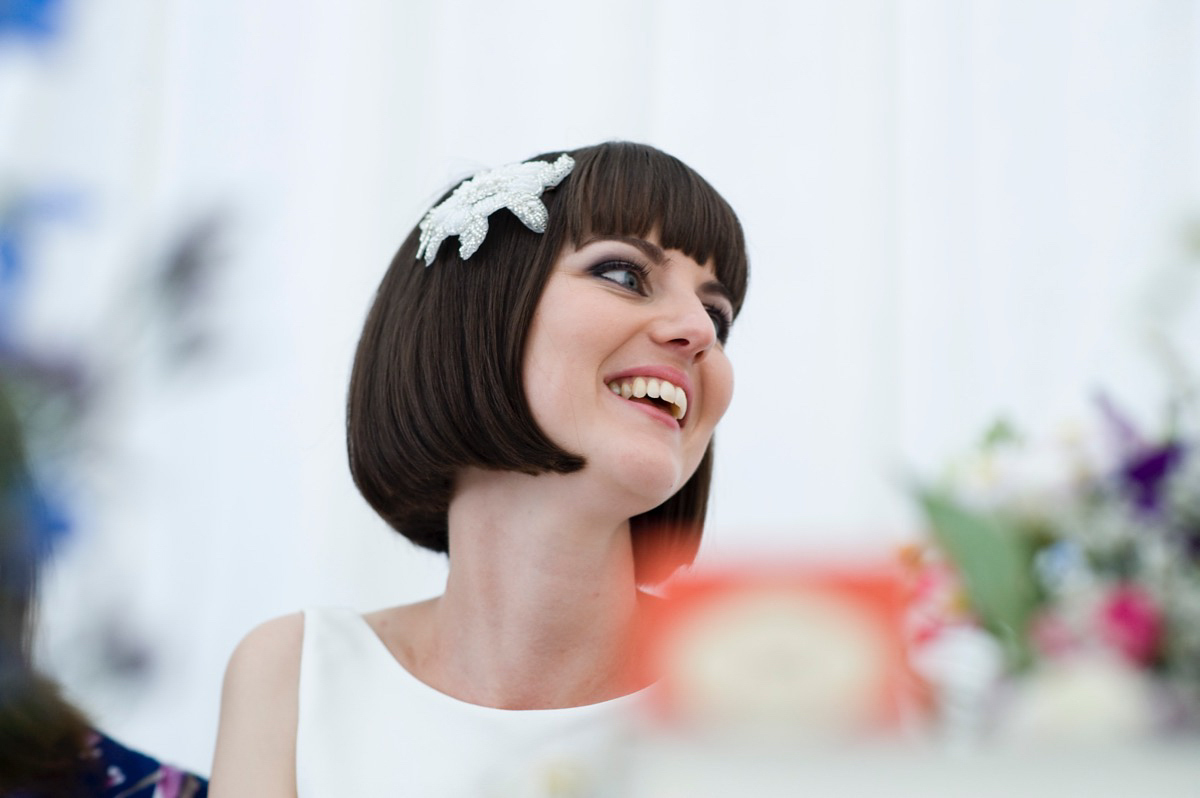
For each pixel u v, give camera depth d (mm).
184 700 1587
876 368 1789
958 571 397
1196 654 396
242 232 258
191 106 1795
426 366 902
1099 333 1837
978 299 1878
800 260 1829
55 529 249
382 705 903
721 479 1754
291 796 884
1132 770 287
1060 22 1926
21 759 893
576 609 886
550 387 850
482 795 846
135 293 250
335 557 1703
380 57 1835
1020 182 1905
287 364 1734
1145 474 502
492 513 903
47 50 289
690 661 298
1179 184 1868
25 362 244
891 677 297
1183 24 1906
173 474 1601
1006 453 550
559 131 1834
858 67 1860
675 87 1868
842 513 1732
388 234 1800
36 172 278
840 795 286
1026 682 350
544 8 1855
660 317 873
